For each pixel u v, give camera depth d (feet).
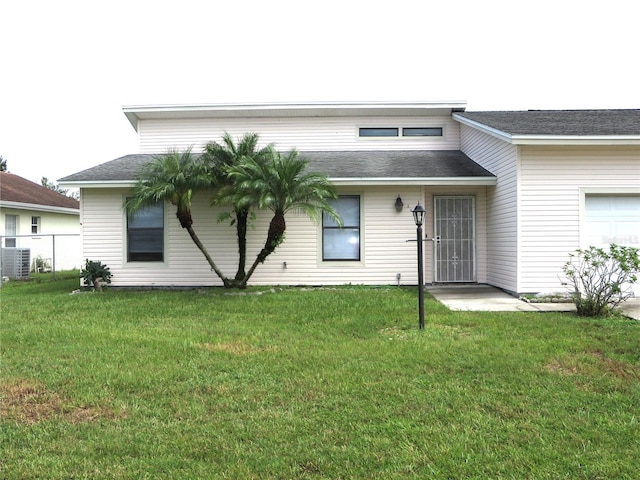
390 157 45.27
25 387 15.53
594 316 26.12
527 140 31.94
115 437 12.15
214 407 14.01
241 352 19.45
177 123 49.08
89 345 20.49
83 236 39.96
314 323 25.00
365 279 40.32
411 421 12.96
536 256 33.47
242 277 37.19
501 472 10.41
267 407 14.02
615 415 13.24
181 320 26.03
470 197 41.42
